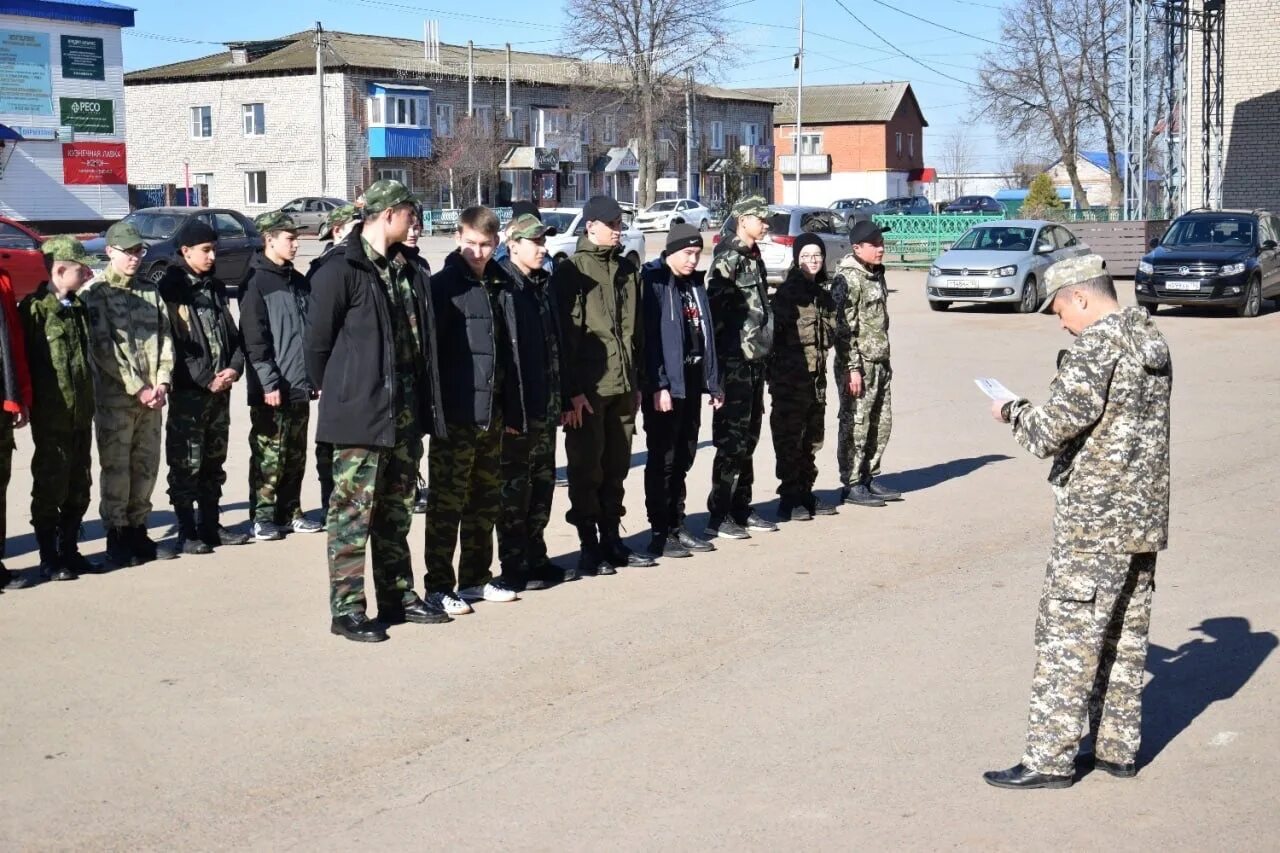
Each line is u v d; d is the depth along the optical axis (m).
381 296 6.22
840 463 9.51
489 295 6.77
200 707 5.48
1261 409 13.67
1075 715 4.62
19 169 40.47
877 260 9.16
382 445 6.26
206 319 7.92
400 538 6.61
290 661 6.07
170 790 4.70
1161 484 4.56
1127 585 4.71
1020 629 6.54
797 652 6.20
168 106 63.00
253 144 61.41
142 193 53.22
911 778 4.77
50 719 5.35
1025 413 4.62
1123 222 31.48
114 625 6.60
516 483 7.09
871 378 9.27
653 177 64.12
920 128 92.75
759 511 9.29
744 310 8.09
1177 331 21.11
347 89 59.78
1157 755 5.01
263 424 8.34
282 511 8.64
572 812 4.51
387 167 61.88
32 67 40.38
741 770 4.85
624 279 7.40
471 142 62.16
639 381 7.61
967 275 24.70
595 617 6.77
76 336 7.35
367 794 4.67
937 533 8.60
